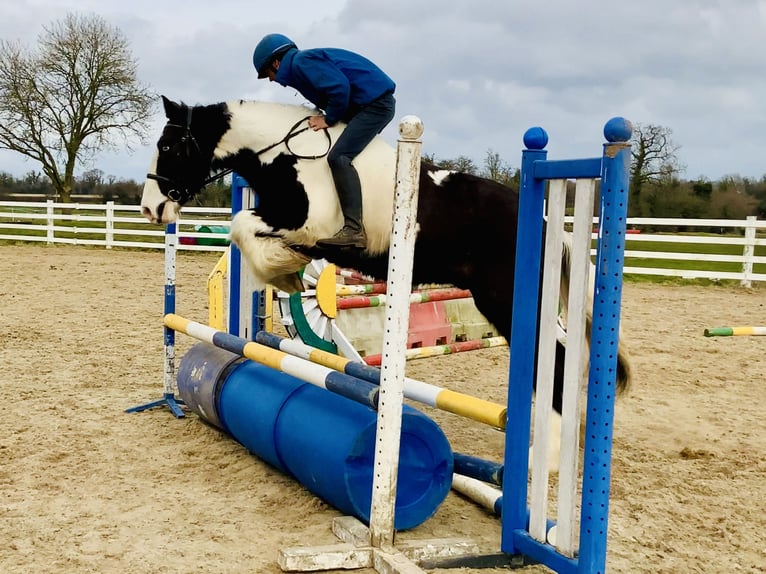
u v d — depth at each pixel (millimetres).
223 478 3912
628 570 3016
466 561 2959
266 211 4109
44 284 12039
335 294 5648
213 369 4477
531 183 2854
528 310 2887
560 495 2693
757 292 13570
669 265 17469
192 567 2871
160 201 4426
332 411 3438
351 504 3170
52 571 2803
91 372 6301
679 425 5285
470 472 3406
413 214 2822
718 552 3244
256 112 4238
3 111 24672
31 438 4473
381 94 3941
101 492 3658
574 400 2613
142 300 10648
